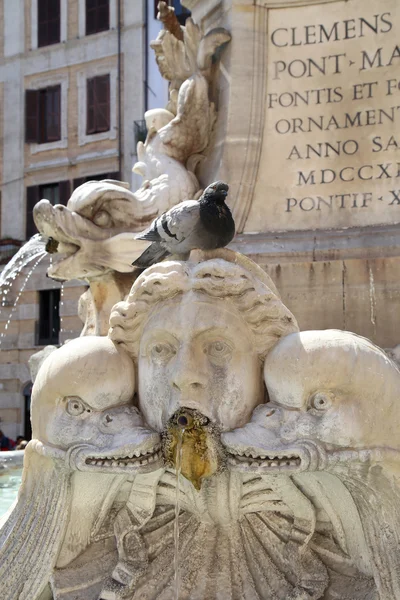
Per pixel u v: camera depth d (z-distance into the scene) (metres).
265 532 3.24
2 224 34.75
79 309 6.71
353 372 2.88
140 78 32.16
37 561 3.22
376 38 5.32
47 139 34.19
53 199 34.19
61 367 3.09
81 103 33.44
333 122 5.32
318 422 2.87
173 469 3.09
